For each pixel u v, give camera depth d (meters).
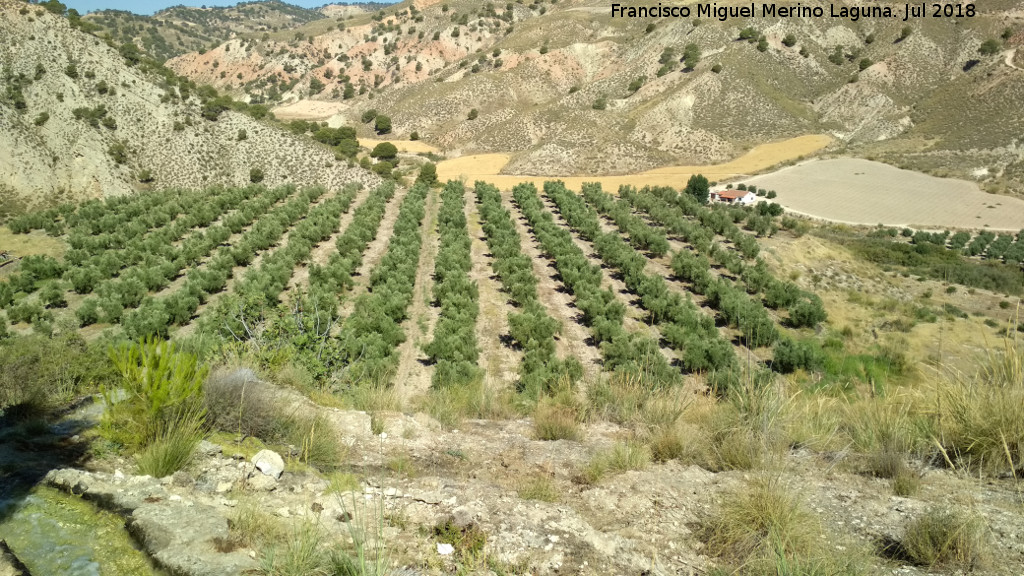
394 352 25.39
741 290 34.72
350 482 4.35
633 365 18.36
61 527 3.47
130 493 3.84
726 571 3.28
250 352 8.32
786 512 3.63
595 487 4.52
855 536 3.62
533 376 19.06
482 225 50.72
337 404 7.16
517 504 4.00
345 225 51.34
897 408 5.68
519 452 5.56
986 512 3.80
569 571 3.27
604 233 46.16
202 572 3.05
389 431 6.10
